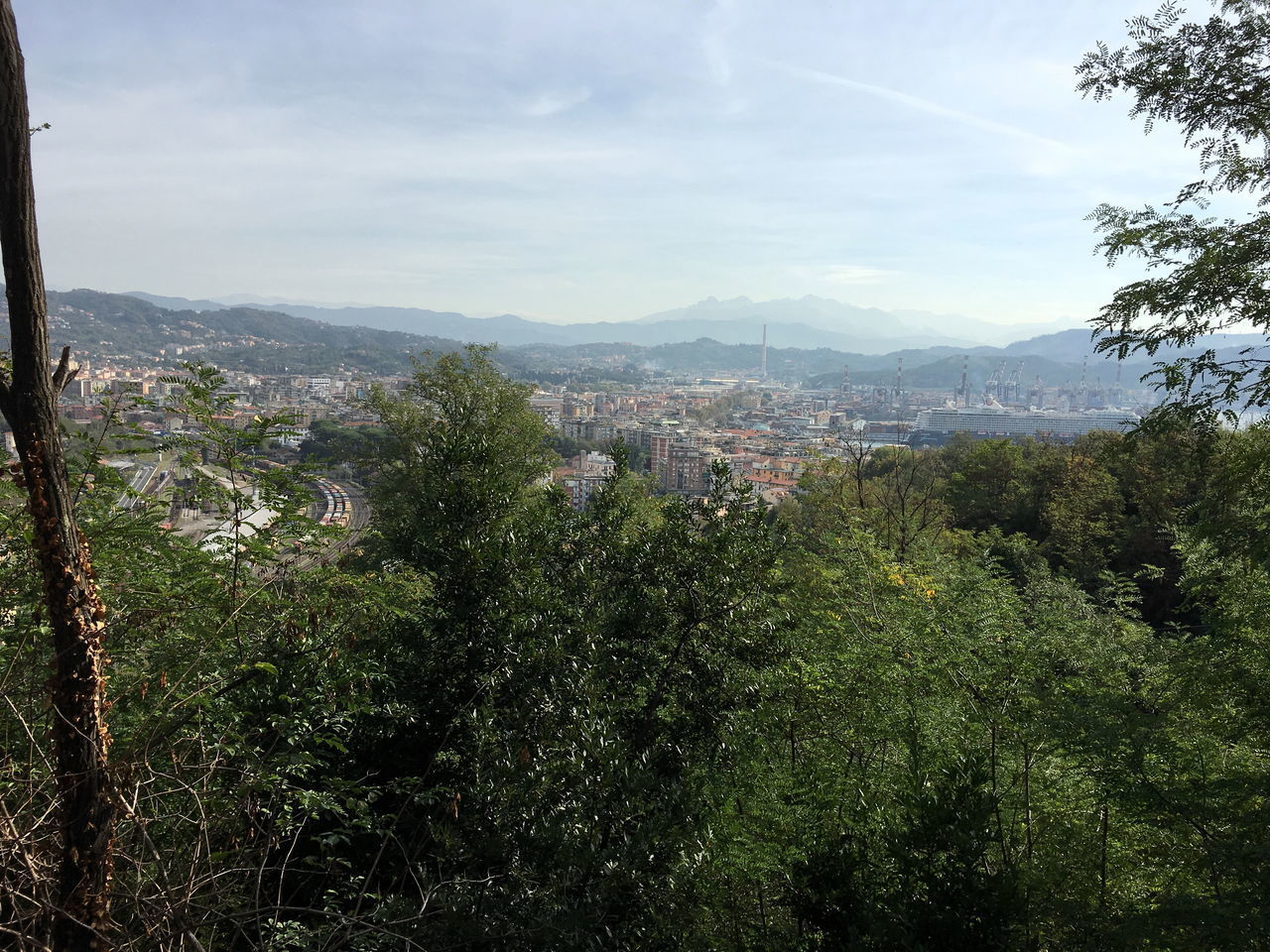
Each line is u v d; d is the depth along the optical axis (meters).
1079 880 6.71
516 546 6.96
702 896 6.38
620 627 7.23
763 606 7.55
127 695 4.66
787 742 8.63
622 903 5.29
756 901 7.03
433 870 6.05
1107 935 5.73
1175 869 6.76
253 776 4.39
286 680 5.46
